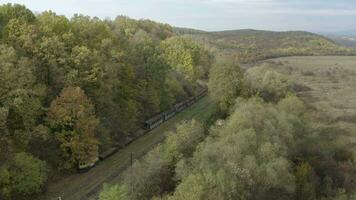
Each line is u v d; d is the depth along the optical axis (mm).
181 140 62000
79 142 64625
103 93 74812
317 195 62562
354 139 86375
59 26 75625
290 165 61938
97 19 100500
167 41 150250
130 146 82938
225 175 50562
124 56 87625
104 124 76562
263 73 119188
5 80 56250
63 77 68188
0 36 66750
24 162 55438
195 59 157000
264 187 53656
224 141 58969
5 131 54312
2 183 53062
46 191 60156
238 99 90250
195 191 47125
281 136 67500
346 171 70500
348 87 147125
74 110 63875
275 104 96438
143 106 97000
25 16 71812
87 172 68250
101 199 50219
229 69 99875
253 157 55094
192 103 127438
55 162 65438
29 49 65938
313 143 74250
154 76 101375
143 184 54906
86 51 71188
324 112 108250
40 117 65062
